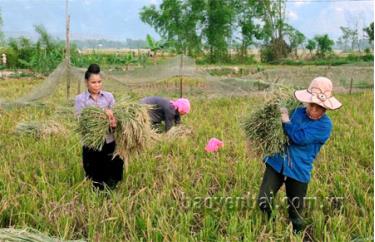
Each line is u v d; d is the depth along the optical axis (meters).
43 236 4.19
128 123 5.62
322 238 4.83
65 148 7.68
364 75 20.30
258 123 5.02
